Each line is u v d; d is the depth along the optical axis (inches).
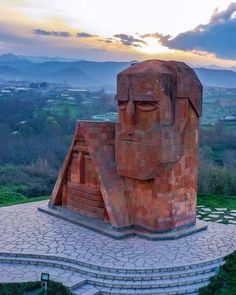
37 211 666.2
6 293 387.2
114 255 470.3
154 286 418.0
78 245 502.9
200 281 431.8
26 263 462.9
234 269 454.0
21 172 1316.4
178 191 553.9
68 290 398.6
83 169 601.3
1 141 1715.1
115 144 575.5
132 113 531.8
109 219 551.8
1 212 659.4
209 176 924.6
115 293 405.7
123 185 570.6
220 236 552.4
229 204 783.7
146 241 524.4
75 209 616.7
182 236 544.1
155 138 518.3
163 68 526.6
